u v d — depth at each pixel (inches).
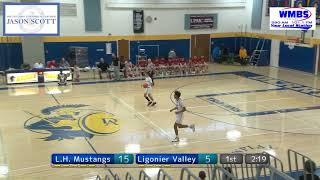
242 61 1136.8
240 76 954.7
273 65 1115.9
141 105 665.0
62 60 947.3
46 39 1003.3
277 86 828.0
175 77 946.7
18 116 595.8
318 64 952.9
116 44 1070.4
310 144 468.4
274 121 569.3
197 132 518.9
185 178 365.7
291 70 1042.1
